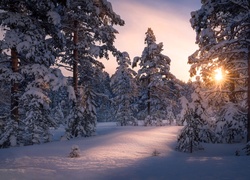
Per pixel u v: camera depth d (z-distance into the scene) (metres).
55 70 18.03
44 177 8.35
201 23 16.08
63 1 18.61
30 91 17.02
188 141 16.59
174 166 9.91
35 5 17.77
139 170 9.32
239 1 14.38
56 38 19.77
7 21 16.36
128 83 39.41
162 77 33.69
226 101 18.83
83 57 23.41
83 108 21.34
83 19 21.17
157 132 22.58
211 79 18.59
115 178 8.28
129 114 39.16
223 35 16.03
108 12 21.69
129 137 18.91
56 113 44.84
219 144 19.08
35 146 15.90
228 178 7.66
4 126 17.11
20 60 18.89
